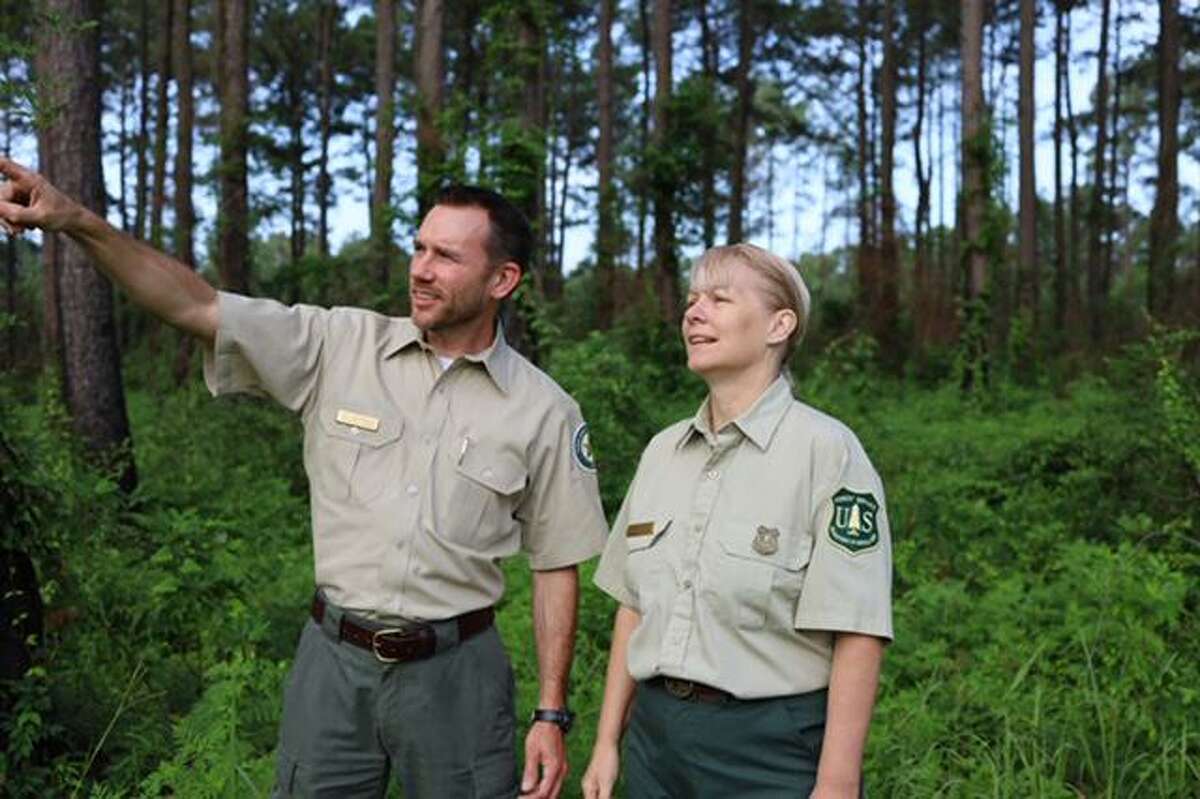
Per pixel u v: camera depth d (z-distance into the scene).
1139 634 4.09
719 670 2.19
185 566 4.49
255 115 18.95
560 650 2.81
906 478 8.62
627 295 19.14
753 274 2.30
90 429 8.12
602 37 23.77
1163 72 22.53
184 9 19.39
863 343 16.27
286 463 9.64
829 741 2.15
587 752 3.63
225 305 2.53
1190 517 5.89
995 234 17.12
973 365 17.03
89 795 3.67
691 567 2.27
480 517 2.60
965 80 17.50
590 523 2.75
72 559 4.57
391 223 11.95
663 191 17.45
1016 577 5.57
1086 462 8.08
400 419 2.61
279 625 4.76
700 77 18.16
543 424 2.69
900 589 6.00
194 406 12.44
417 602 2.53
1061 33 33.16
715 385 2.35
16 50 3.88
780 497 2.22
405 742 2.56
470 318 2.62
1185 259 21.45
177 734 3.45
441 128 11.78
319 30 36.19
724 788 2.21
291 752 2.61
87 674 4.14
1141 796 3.71
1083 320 27.19
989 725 4.07
